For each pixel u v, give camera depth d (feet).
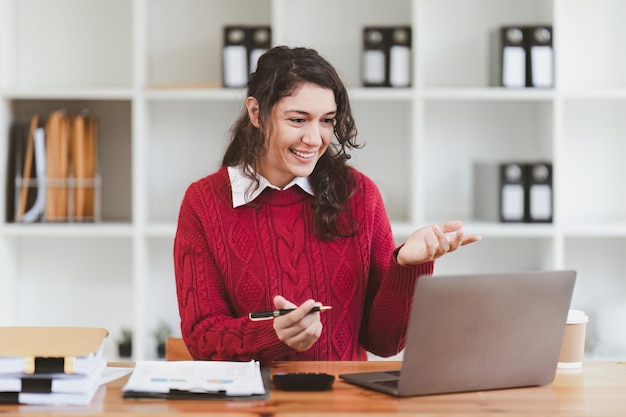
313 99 6.87
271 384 5.97
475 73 12.91
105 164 12.91
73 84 12.89
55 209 12.24
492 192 12.27
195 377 5.89
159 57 12.85
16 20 12.84
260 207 7.49
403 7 12.82
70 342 5.72
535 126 13.01
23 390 5.40
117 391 5.76
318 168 7.55
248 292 7.34
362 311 7.56
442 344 5.61
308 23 12.80
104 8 12.86
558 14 11.94
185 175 12.94
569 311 6.53
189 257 7.44
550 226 11.91
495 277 5.65
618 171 13.16
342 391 5.79
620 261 13.20
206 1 12.83
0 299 12.25
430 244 6.39
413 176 11.98
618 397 5.70
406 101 12.62
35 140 12.16
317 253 7.45
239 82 11.97
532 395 5.74
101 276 13.08
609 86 13.08
